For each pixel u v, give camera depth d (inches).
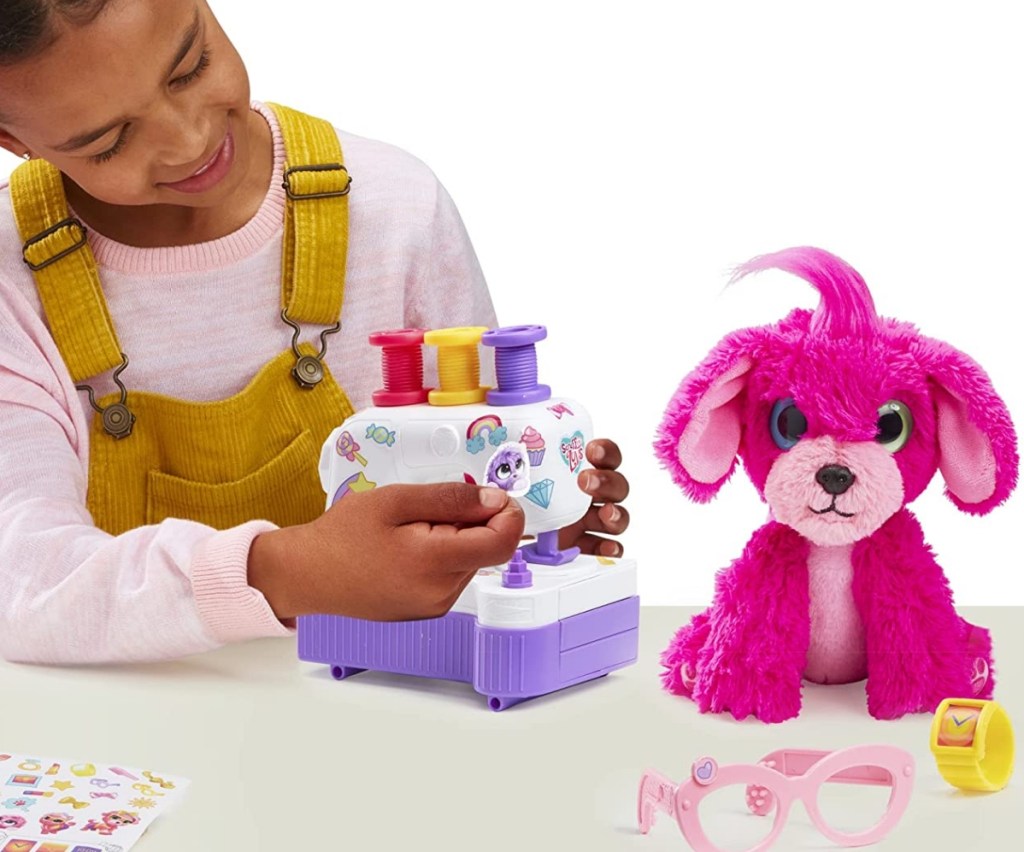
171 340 59.5
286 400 60.3
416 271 62.6
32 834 39.8
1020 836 40.0
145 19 48.4
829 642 49.5
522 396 50.0
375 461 50.7
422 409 50.7
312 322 60.5
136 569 51.4
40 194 58.4
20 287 58.0
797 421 48.1
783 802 39.6
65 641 52.0
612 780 43.5
